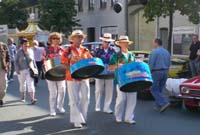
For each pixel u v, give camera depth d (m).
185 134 8.88
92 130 9.23
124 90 9.49
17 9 50.19
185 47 25.02
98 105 11.48
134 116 10.84
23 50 13.15
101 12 35.56
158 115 10.98
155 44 11.71
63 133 8.98
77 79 9.41
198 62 16.19
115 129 9.32
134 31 31.41
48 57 10.79
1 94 12.59
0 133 9.03
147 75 9.25
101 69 9.32
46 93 15.61
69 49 9.45
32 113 11.37
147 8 19.67
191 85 11.03
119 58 10.10
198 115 10.98
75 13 36.62
